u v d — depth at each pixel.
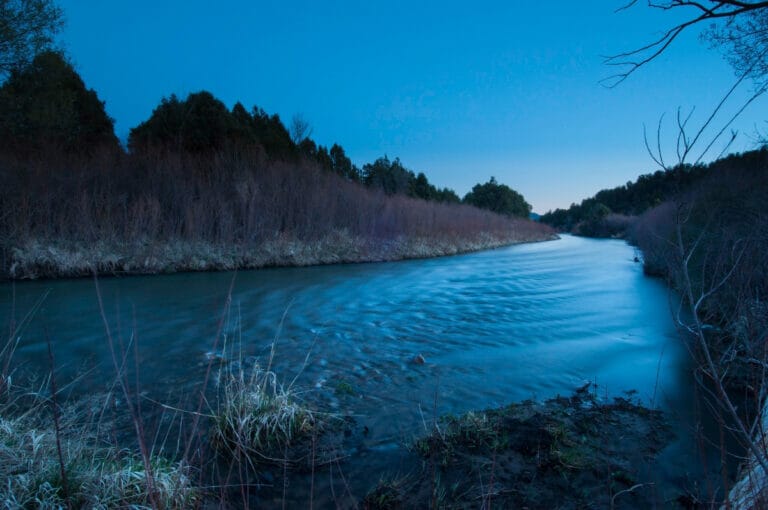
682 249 1.94
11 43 14.33
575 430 3.99
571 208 89.31
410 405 4.61
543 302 10.48
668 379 5.36
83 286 11.08
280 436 3.85
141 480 2.88
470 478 3.31
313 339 7.07
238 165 18.80
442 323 8.30
